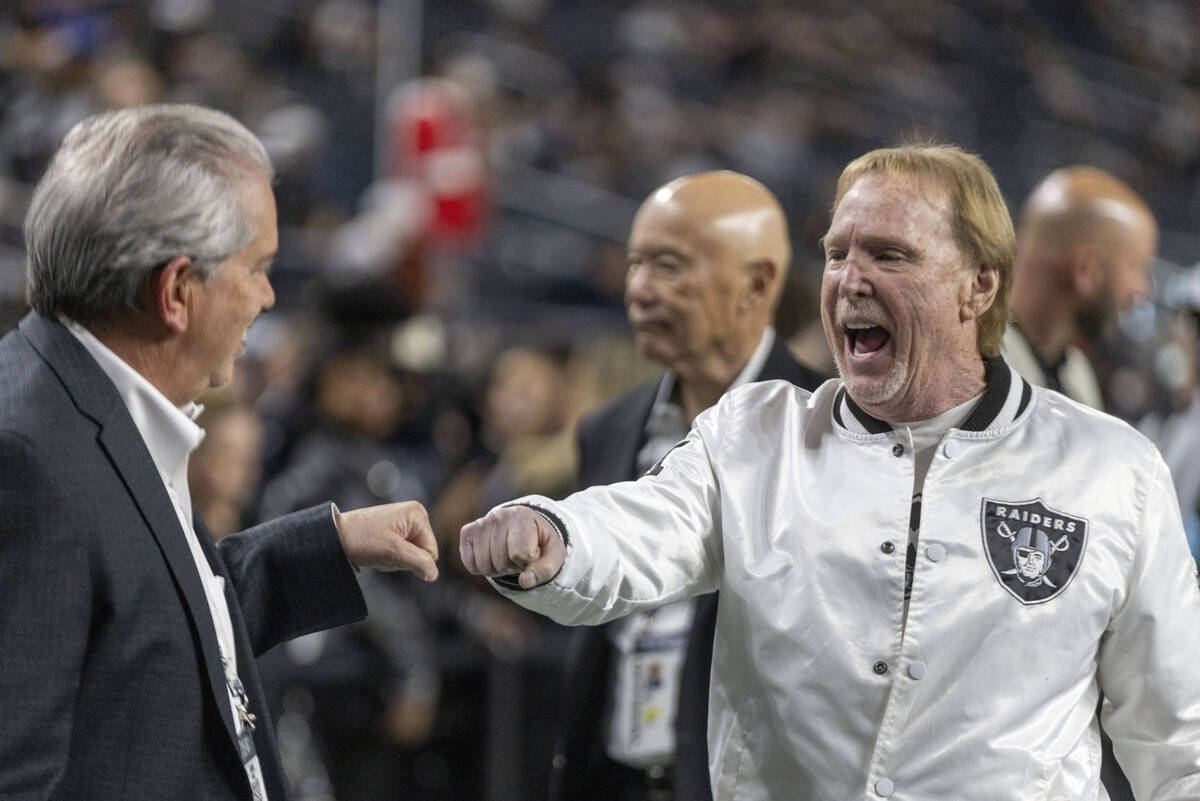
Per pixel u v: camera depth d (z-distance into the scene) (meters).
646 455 6.42
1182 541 3.98
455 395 13.66
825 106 28.14
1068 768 3.79
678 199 6.14
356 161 20.33
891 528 3.88
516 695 9.02
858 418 4.07
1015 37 33.47
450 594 9.26
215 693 3.73
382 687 8.48
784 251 6.27
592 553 3.73
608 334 17.33
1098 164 29.59
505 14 25.77
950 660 3.77
